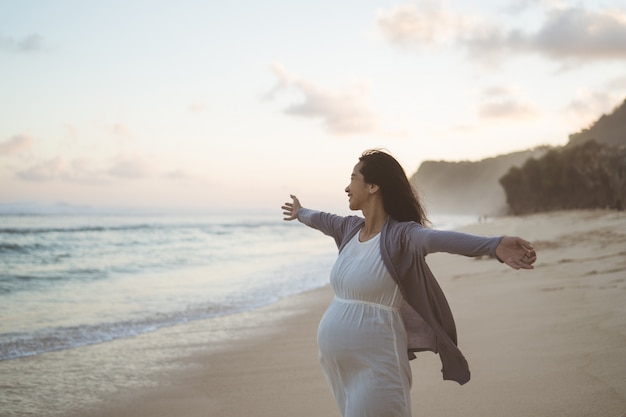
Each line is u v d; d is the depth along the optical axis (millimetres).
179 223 80250
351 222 2977
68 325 9070
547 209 86188
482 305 8047
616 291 7656
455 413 3883
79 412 4734
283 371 5676
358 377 2541
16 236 37469
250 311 10266
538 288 8914
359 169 2736
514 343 5551
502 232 34500
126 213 140125
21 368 6281
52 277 17500
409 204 2684
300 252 29438
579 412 3652
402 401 2479
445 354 2664
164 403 4859
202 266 21125
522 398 4016
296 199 3455
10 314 10320
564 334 5633
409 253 2480
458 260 17922
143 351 7043
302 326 8469
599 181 66000
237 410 4500
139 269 20062
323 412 4309
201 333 8172
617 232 19453
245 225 81562
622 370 4312
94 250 30141
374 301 2570
